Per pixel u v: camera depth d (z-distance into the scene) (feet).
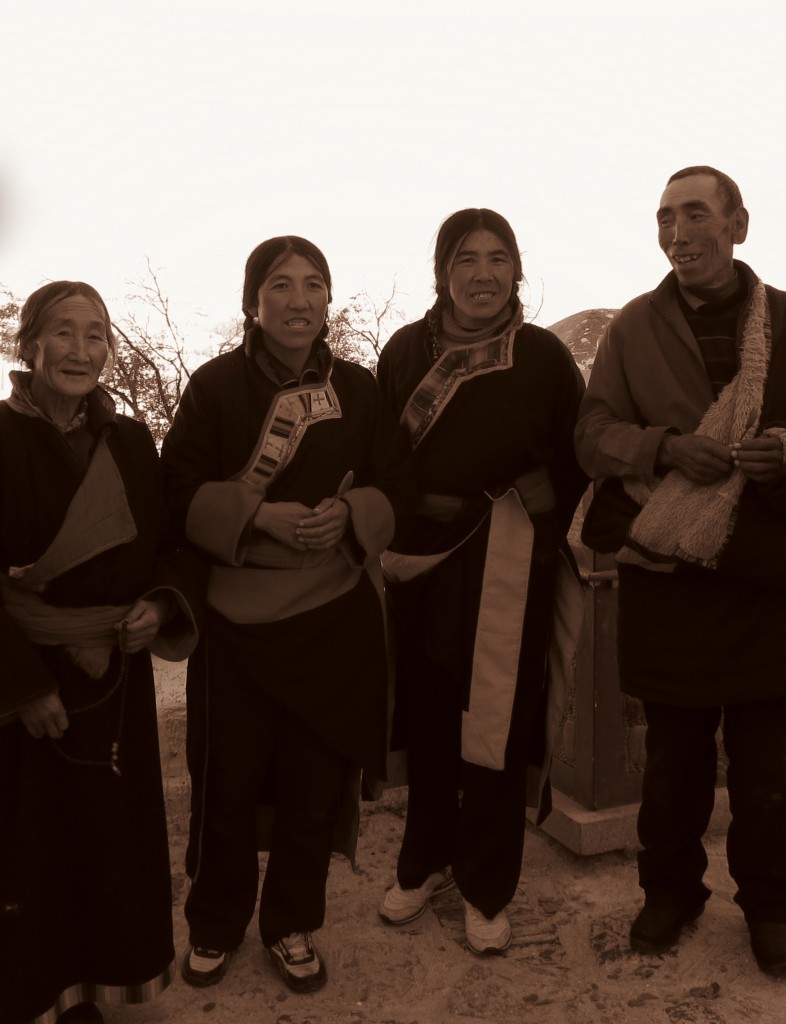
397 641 7.73
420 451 7.17
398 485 6.88
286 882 6.97
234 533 6.31
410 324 7.69
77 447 5.89
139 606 6.00
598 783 8.73
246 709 6.73
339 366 6.93
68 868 5.99
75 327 5.58
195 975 6.95
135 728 6.10
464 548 7.18
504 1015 6.59
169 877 6.34
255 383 6.61
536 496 7.27
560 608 7.58
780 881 7.03
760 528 6.38
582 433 7.07
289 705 6.63
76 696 5.86
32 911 5.77
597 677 8.61
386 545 6.77
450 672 7.21
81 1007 6.42
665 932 7.29
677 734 7.09
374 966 7.23
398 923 7.79
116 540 5.80
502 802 7.31
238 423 6.54
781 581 6.42
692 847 7.47
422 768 7.73
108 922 6.03
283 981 7.02
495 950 7.29
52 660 5.83
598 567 8.61
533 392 7.06
